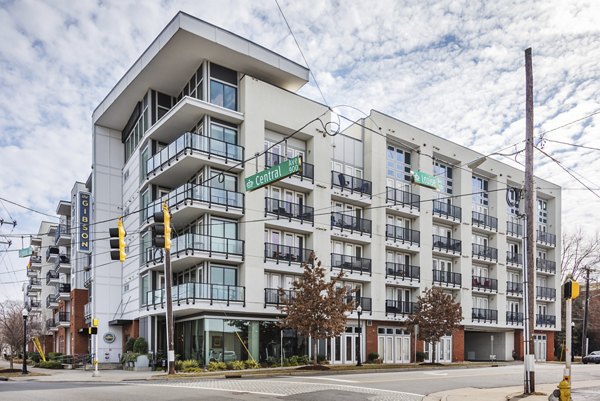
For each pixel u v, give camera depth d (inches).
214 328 1097.4
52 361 1518.2
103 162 1528.1
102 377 943.7
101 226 1487.5
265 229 1205.7
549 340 1956.2
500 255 1749.5
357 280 1344.7
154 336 1259.8
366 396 562.3
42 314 2534.5
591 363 1711.4
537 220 1978.3
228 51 1154.7
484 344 1829.5
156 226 866.8
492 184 1786.4
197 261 1147.9
